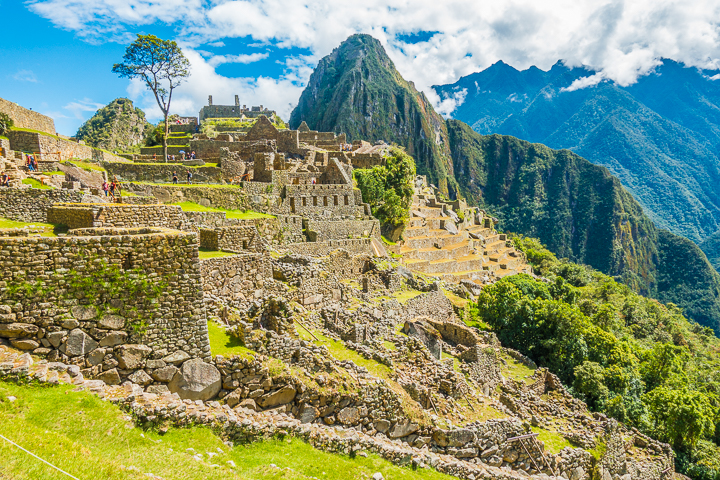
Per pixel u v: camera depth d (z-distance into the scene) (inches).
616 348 1883.6
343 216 2260.1
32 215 1017.5
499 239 5816.9
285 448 555.5
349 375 716.0
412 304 1533.0
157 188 1566.2
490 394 1256.2
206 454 463.2
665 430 1668.3
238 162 2032.5
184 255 534.0
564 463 990.4
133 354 498.6
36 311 459.8
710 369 3415.4
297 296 1078.4
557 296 2615.7
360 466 597.6
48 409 408.5
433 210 4033.0
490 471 801.6
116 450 408.8
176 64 2309.3
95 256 485.7
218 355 561.3
